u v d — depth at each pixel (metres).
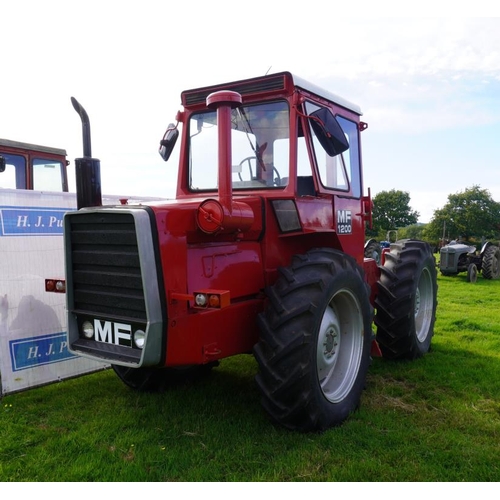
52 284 3.36
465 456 2.93
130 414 3.54
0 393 3.97
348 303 3.58
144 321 2.76
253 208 3.30
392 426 3.34
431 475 2.73
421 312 5.34
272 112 3.53
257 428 3.25
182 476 2.72
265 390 3.06
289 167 3.42
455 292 10.77
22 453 3.01
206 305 2.65
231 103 2.79
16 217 4.11
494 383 4.20
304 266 3.25
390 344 4.83
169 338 2.78
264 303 3.42
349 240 4.20
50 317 4.31
